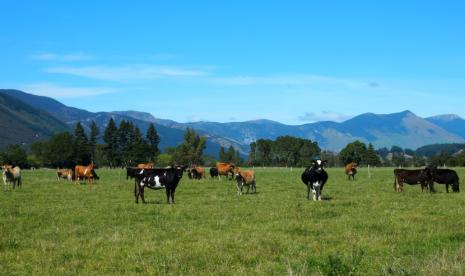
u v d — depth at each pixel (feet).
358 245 49.06
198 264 42.19
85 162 509.35
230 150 563.89
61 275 39.24
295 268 39.91
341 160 517.96
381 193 109.09
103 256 45.60
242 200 95.71
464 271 35.32
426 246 47.91
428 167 111.96
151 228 61.31
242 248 48.44
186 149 505.25
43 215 74.13
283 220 66.28
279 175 224.33
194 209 80.23
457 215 69.51
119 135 527.40
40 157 490.49
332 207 80.94
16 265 42.55
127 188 132.98
